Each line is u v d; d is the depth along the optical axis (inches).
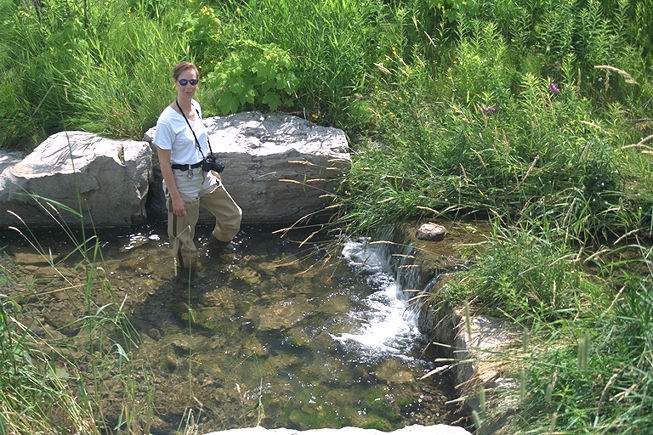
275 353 207.3
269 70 286.7
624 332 152.6
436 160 260.2
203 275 243.4
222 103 290.2
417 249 229.9
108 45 321.7
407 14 335.3
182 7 355.3
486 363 177.6
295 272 246.7
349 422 182.5
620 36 311.7
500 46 305.4
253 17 311.0
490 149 242.1
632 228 229.6
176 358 204.1
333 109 296.5
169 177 228.8
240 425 181.3
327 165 269.0
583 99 265.3
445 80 302.0
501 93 272.1
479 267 208.8
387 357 205.6
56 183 264.5
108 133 284.7
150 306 227.0
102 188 266.2
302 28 303.7
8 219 269.3
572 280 193.8
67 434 161.3
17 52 319.9
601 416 144.1
